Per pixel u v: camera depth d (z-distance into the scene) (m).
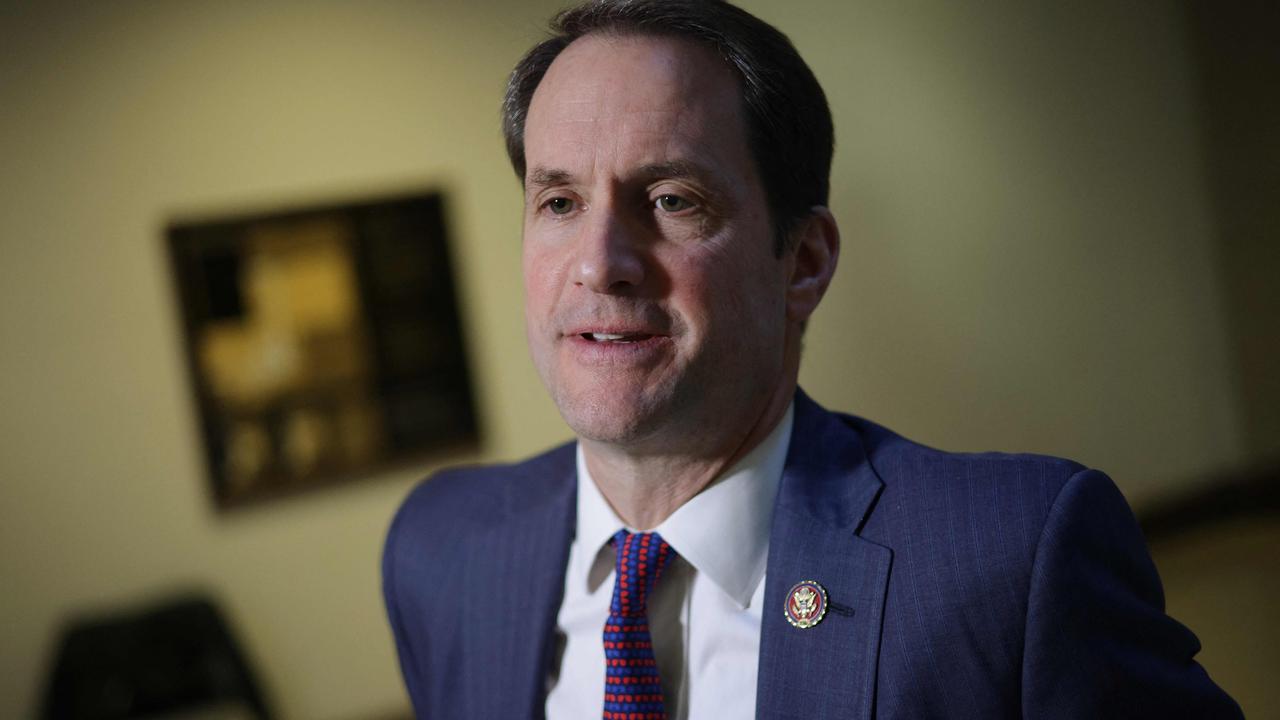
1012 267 5.55
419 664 1.41
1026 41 5.57
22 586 3.80
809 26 5.06
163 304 4.00
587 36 1.09
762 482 1.16
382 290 4.30
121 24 3.93
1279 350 5.87
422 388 4.38
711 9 1.08
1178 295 5.88
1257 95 5.83
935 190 5.38
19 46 3.79
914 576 1.05
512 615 1.28
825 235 1.20
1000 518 1.04
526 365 4.56
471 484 1.47
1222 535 5.61
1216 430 5.93
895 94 5.27
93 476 3.91
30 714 3.77
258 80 4.12
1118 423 5.73
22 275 3.82
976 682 1.01
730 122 1.06
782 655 1.07
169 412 4.01
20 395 3.82
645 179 1.03
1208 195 5.90
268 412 4.15
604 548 1.21
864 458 1.18
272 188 4.13
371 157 4.28
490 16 4.48
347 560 4.26
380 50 4.29
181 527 4.02
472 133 4.45
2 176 3.78
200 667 3.84
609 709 1.11
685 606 1.14
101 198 3.91
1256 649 4.20
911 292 5.32
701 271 1.03
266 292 4.13
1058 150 5.65
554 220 1.10
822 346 5.12
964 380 5.44
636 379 1.04
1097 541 1.03
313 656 4.20
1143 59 5.78
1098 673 0.99
